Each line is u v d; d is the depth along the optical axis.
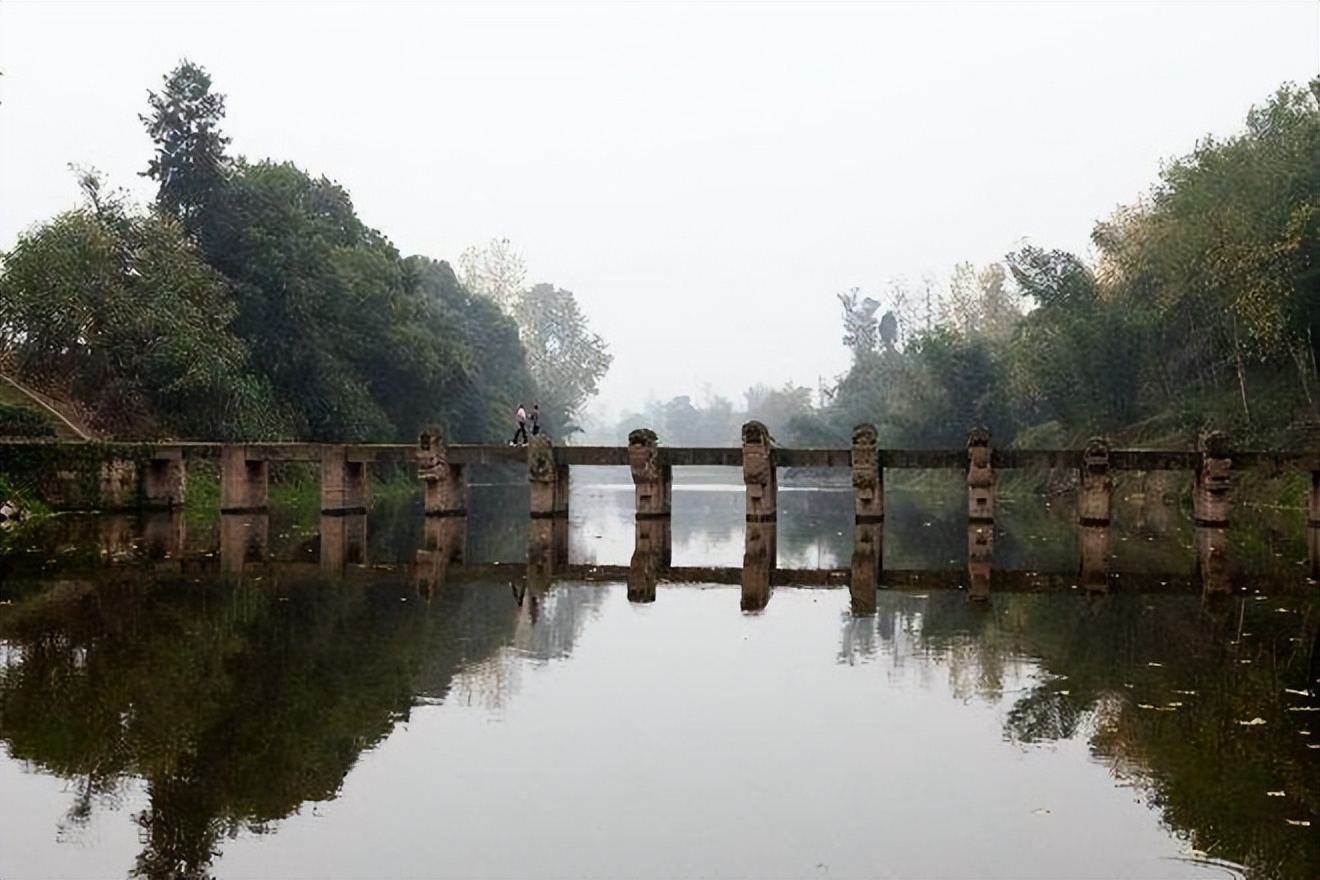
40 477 34.66
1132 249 55.69
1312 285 38.78
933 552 28.97
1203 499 32.03
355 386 53.00
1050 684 14.15
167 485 36.84
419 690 13.73
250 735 11.99
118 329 42.31
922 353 71.50
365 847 9.26
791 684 14.10
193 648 15.95
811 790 10.49
